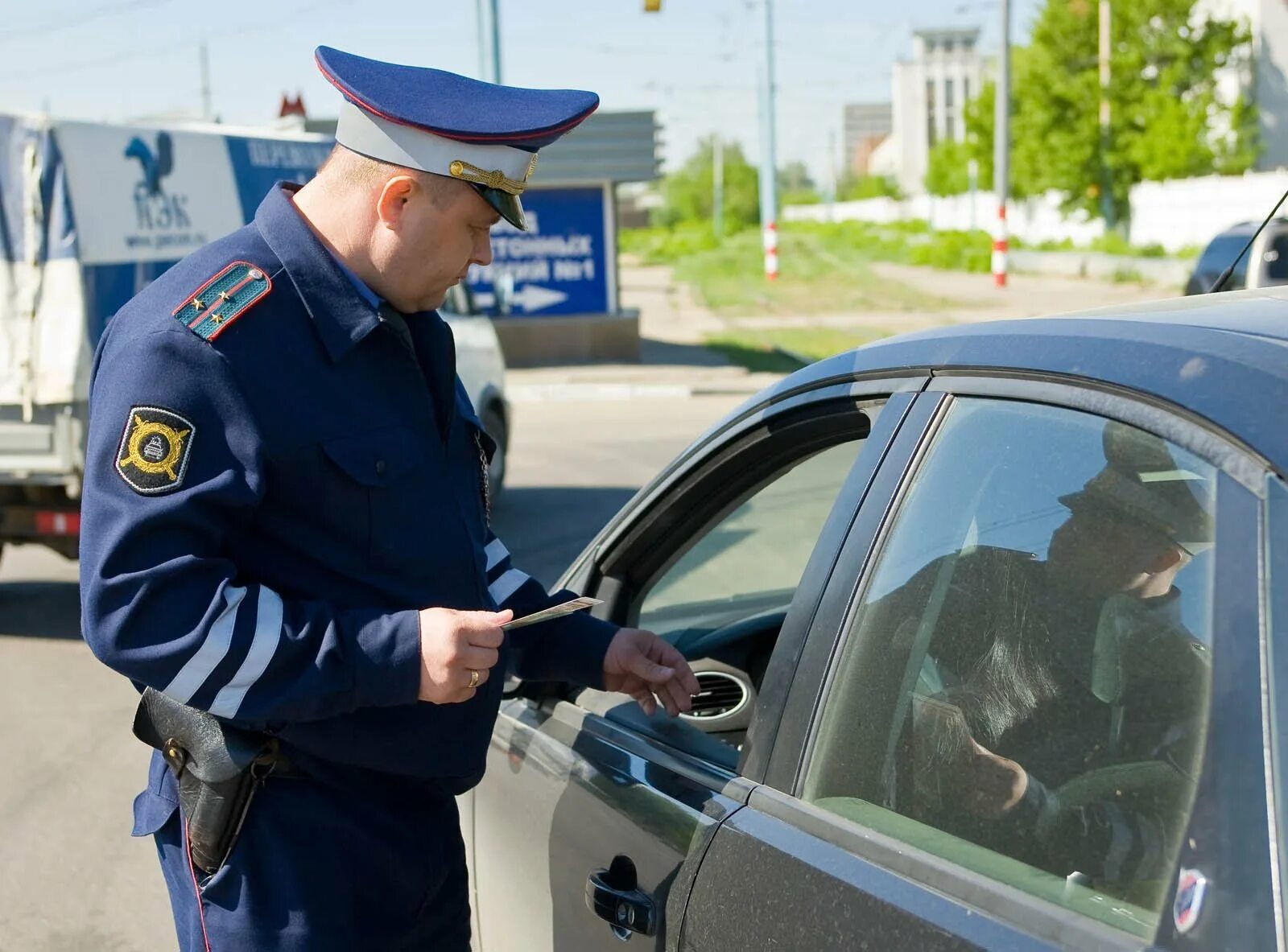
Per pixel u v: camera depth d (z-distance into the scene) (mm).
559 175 18062
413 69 1796
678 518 2191
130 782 4805
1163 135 34844
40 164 6609
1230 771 1095
